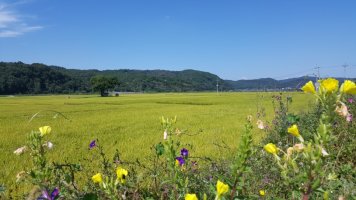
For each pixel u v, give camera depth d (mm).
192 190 4047
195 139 14805
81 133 19125
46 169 2680
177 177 3400
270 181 4480
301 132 7324
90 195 2893
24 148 2748
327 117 2100
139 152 12258
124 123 25562
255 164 4871
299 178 2227
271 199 4098
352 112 8703
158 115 33188
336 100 2080
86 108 48281
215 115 31703
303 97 50656
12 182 8047
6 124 25281
